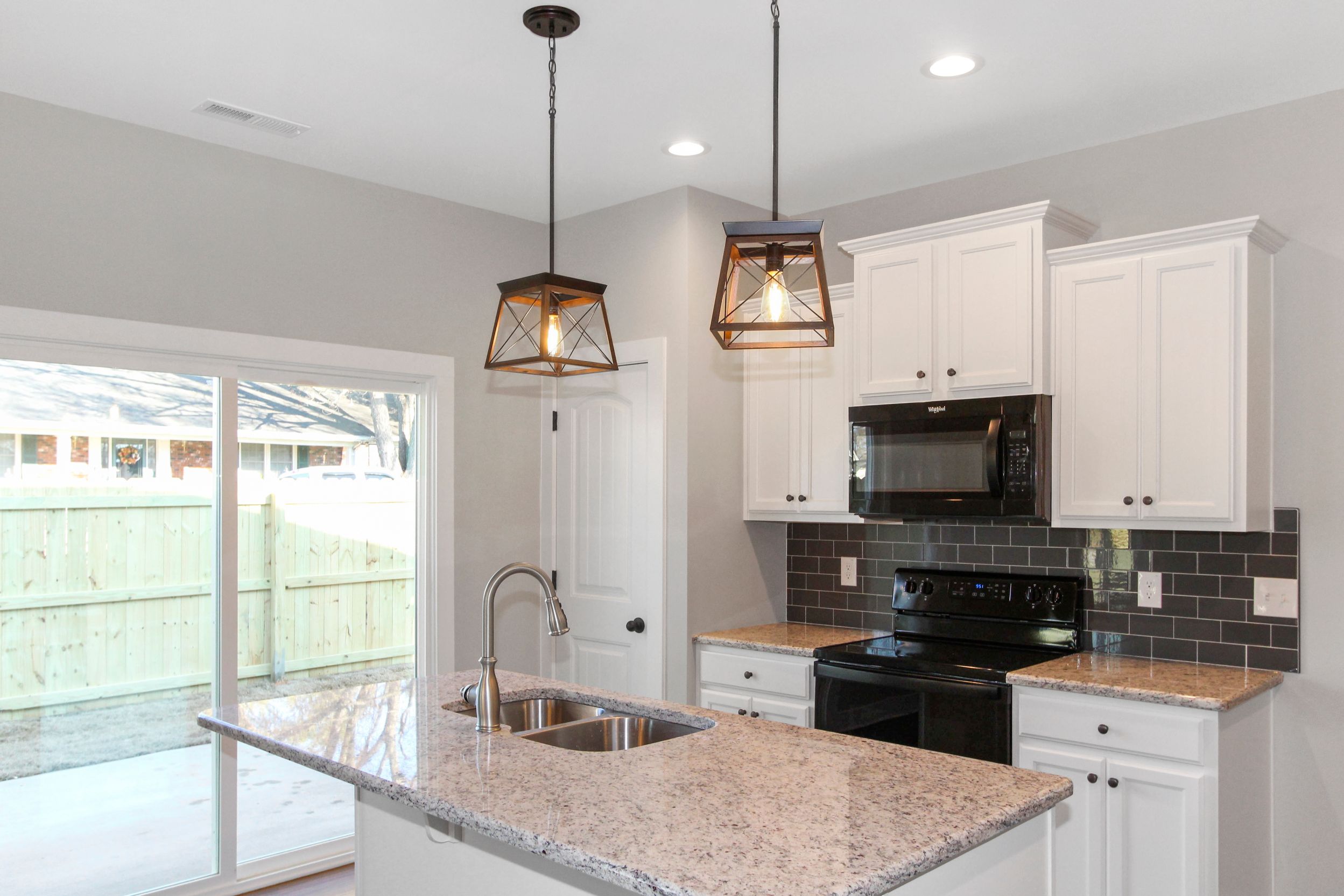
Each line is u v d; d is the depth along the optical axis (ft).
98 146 10.27
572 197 13.23
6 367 10.00
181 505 11.14
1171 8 8.04
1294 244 9.96
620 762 6.48
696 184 12.67
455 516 13.23
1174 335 9.64
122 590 10.71
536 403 14.37
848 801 5.61
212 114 10.27
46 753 10.16
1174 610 10.61
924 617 12.39
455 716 7.86
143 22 8.25
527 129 10.71
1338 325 9.70
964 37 8.57
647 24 8.29
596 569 13.66
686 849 4.83
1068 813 9.34
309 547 12.16
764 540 13.80
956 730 10.10
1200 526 9.52
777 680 11.89
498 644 13.67
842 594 13.46
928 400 11.16
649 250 13.15
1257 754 9.48
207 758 11.25
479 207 13.64
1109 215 11.19
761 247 6.58
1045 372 10.37
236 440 11.49
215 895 11.12
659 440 12.91
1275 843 9.88
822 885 4.39
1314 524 9.77
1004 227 10.61
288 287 11.68
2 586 9.92
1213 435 9.40
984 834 5.21
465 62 9.04
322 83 9.51
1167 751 8.77
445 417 13.12
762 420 13.25
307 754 6.73
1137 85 9.60
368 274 12.41
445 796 5.72
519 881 6.20
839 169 12.09
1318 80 9.48
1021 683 9.66
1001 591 11.63
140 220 10.53
